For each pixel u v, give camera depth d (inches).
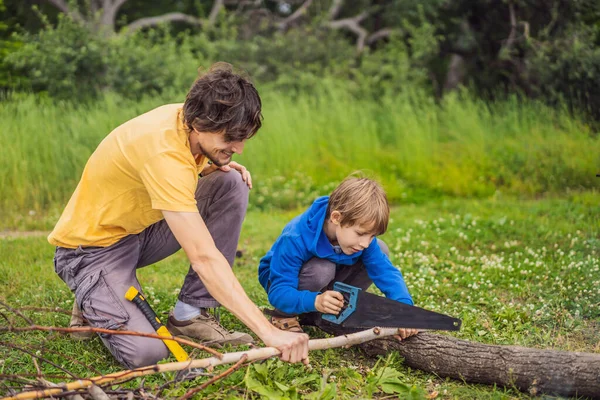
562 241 229.6
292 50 546.0
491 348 123.7
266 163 358.0
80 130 343.9
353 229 126.1
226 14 611.8
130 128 121.0
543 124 374.3
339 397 119.5
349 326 127.4
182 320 139.3
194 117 110.7
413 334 131.2
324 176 355.6
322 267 135.4
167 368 107.6
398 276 139.1
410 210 301.0
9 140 310.3
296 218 139.5
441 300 176.2
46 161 316.2
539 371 118.0
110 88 449.7
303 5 631.8
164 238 138.9
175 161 113.7
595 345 141.9
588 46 390.6
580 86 389.1
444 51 512.7
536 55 418.6
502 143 367.2
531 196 324.5
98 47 454.3
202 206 139.3
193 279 137.7
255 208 309.9
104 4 572.4
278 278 134.9
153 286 180.9
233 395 114.3
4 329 106.6
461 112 395.2
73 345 138.1
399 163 368.8
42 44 455.5
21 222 273.1
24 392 103.0
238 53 542.9
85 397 107.7
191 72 480.1
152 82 458.6
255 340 145.8
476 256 219.5
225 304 112.0
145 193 124.5
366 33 611.5
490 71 486.3
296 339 112.6
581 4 408.2
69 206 132.0
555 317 156.5
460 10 485.7
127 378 110.9
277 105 422.0
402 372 132.0
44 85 463.8
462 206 303.3
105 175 124.0
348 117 399.5
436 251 222.4
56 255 133.6
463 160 358.0
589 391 114.8
